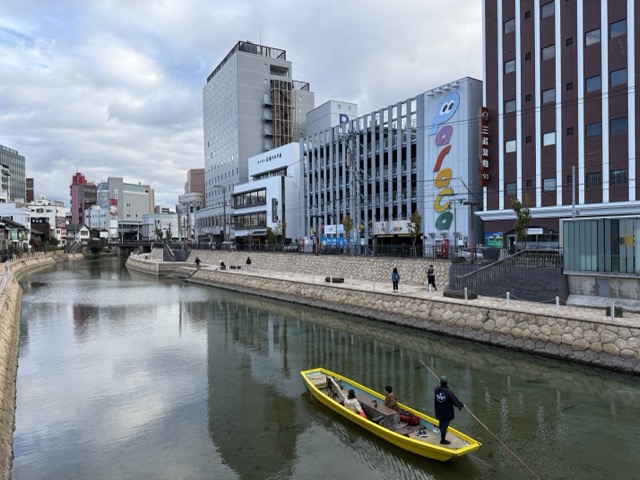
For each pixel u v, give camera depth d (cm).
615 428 1374
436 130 4803
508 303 2403
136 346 2558
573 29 3528
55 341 2688
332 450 1308
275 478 1163
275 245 6316
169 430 1463
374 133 5753
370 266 3991
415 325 2694
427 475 1155
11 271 5584
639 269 2120
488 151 4138
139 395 1784
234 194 9006
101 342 2658
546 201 3712
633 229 2142
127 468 1230
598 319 1928
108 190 18938
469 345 2320
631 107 3200
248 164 9256
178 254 8144
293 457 1270
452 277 3105
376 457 1266
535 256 2578
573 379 1802
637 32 3166
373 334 2705
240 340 2661
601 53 3359
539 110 3759
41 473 1215
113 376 2025
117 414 1600
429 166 4906
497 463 1188
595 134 3406
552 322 2056
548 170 3700
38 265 9175
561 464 1178
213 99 11031
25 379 1989
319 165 6906
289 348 2448
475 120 4469
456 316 2491
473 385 1769
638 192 3177
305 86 10969
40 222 13162
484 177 4094
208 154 11394
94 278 6712
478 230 4494
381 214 5659
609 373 1781
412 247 4003
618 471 1143
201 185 16800
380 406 1422
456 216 4572
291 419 1529
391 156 5506
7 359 2078
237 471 1202
